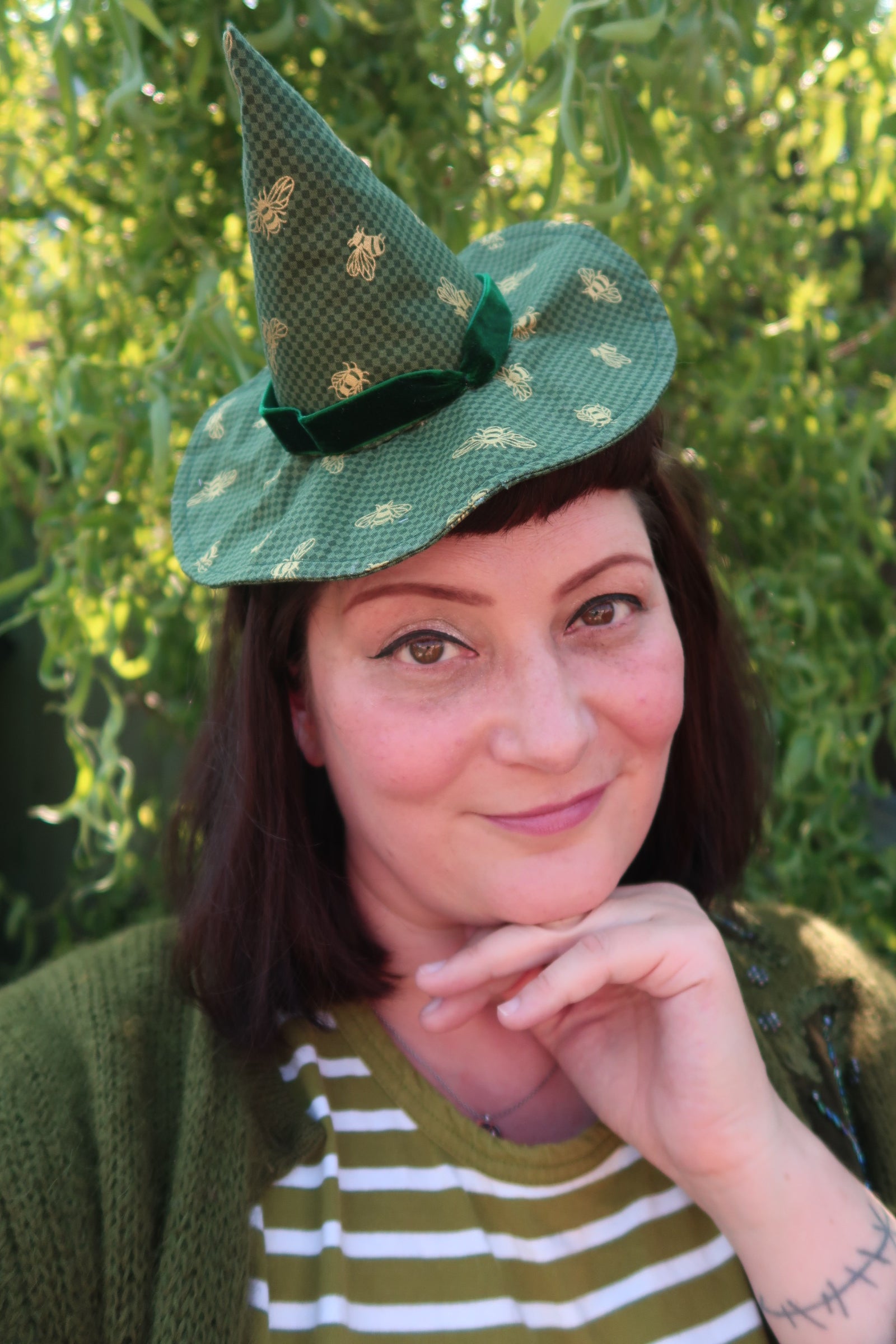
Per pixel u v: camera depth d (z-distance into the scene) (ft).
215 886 2.91
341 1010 2.96
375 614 2.43
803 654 5.28
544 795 2.47
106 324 4.89
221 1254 2.41
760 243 5.33
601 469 2.44
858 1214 2.63
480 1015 3.06
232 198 4.49
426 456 2.33
